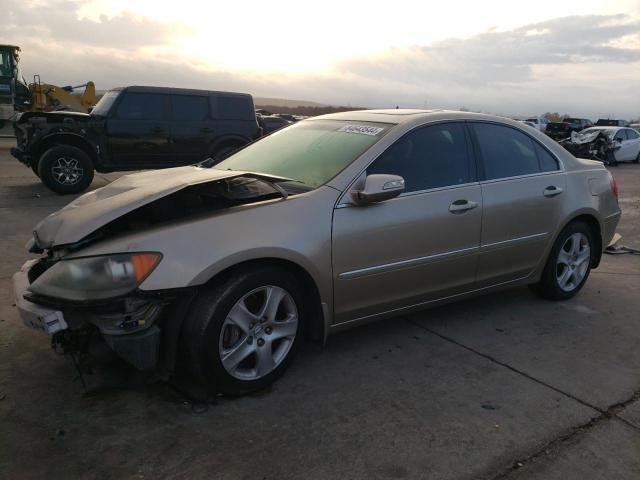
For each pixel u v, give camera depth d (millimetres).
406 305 3695
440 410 2980
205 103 11266
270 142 4293
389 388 3203
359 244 3289
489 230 3959
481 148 4051
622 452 2658
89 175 10188
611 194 4934
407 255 3523
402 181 3264
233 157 4316
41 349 3521
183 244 2758
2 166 14055
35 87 18578
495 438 2736
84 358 2934
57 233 2895
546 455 2617
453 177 3820
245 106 11750
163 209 3174
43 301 2738
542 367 3531
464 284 3959
